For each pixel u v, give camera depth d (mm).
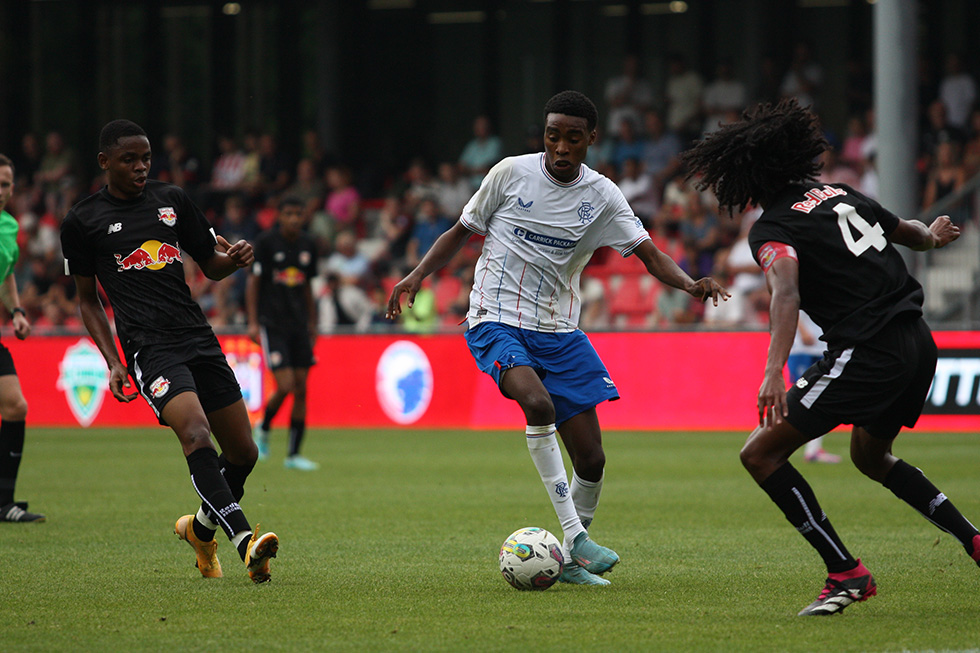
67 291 75250
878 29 54719
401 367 58844
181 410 18484
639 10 89875
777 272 15656
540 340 20094
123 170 19172
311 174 80688
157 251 19250
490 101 93000
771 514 28203
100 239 19172
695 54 88938
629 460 42125
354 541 23953
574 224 19953
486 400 57719
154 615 16406
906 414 16672
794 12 86000
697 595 17984
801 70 79750
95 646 14500
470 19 92812
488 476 37375
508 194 20078
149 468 40562
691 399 54844
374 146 94062
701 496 31875
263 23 96000
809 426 16062
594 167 75812
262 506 29969
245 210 76750
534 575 18219
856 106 80125
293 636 15023
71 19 97375
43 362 63125
